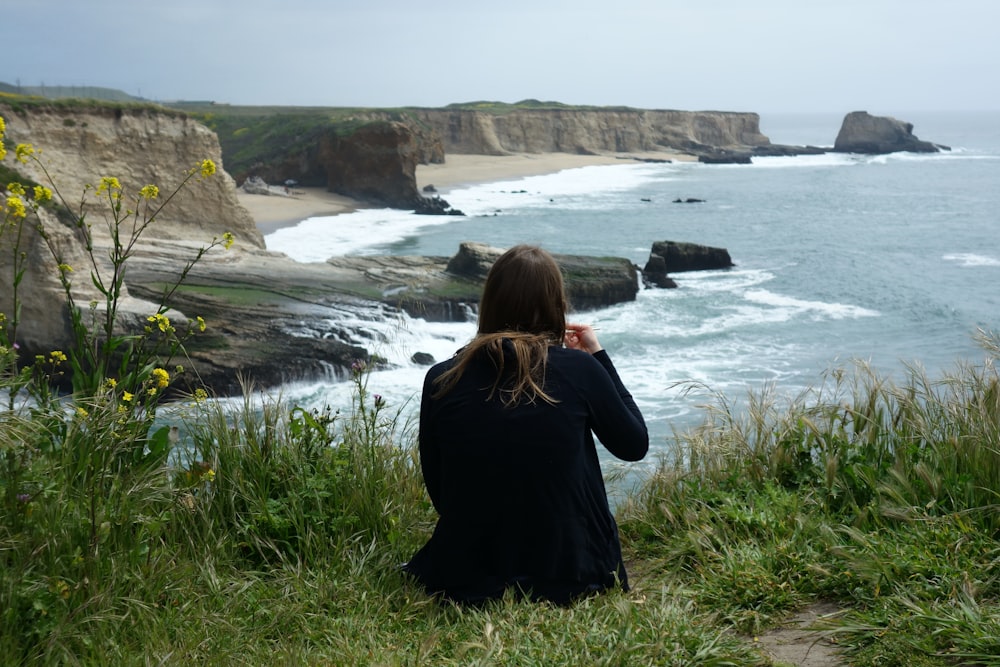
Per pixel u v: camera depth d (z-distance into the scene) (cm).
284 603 294
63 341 1819
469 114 10550
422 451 298
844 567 309
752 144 14275
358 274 2536
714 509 384
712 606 298
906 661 243
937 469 364
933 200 6700
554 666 243
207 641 261
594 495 298
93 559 275
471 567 291
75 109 3002
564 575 288
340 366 1831
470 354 283
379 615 290
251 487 353
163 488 327
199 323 384
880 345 2231
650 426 1458
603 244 4262
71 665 239
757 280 3162
